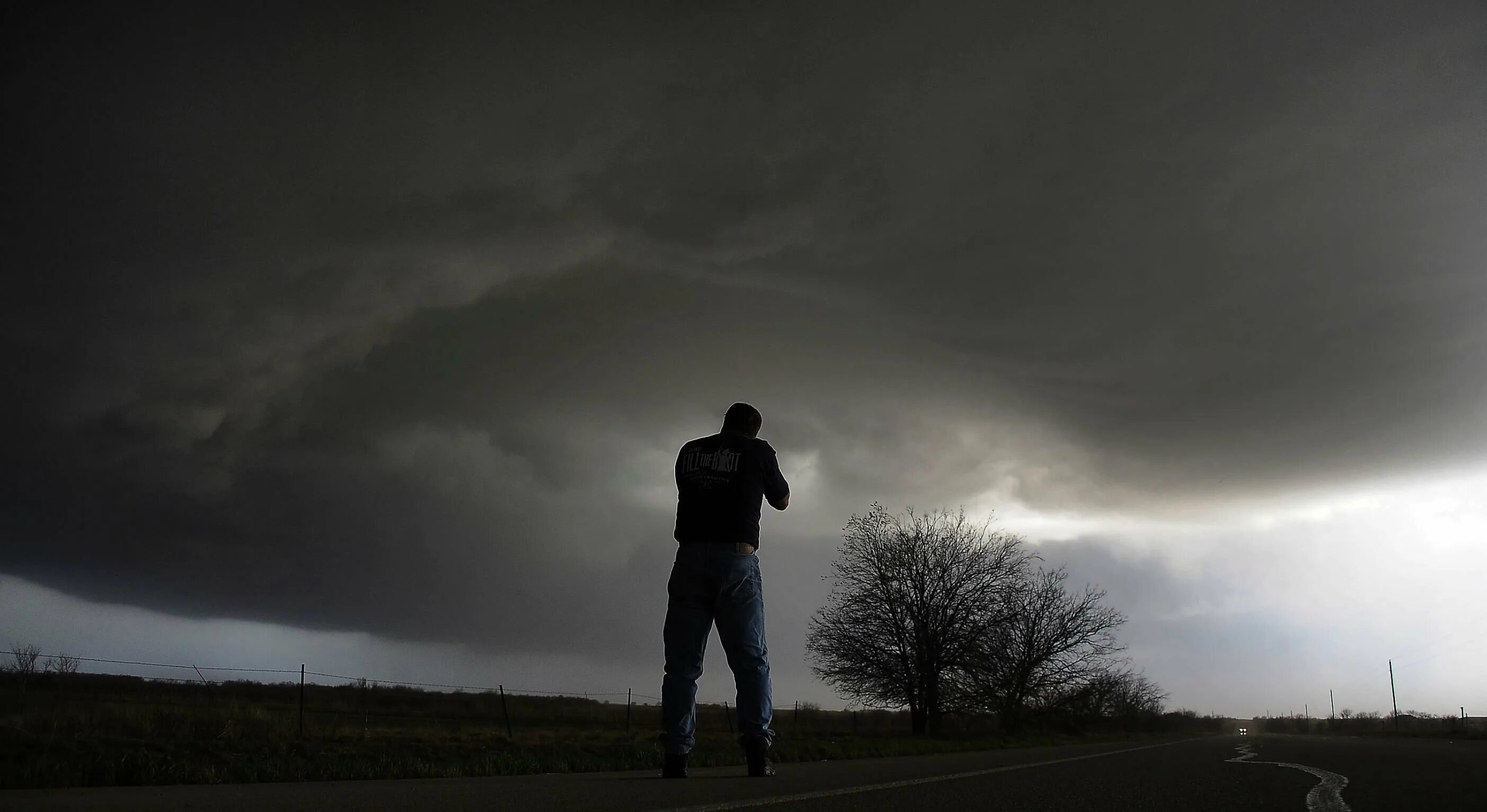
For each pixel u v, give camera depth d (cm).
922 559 4581
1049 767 705
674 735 561
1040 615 4628
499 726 3819
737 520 571
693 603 572
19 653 2041
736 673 576
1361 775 614
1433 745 1748
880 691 4547
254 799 387
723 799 383
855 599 4644
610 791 429
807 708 6975
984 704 4494
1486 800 430
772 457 596
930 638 4519
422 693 6406
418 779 610
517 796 400
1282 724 16088
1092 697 4831
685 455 591
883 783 493
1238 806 382
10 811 329
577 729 3762
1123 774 599
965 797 405
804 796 405
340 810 331
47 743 910
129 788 488
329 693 5759
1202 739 2839
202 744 1109
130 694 2558
